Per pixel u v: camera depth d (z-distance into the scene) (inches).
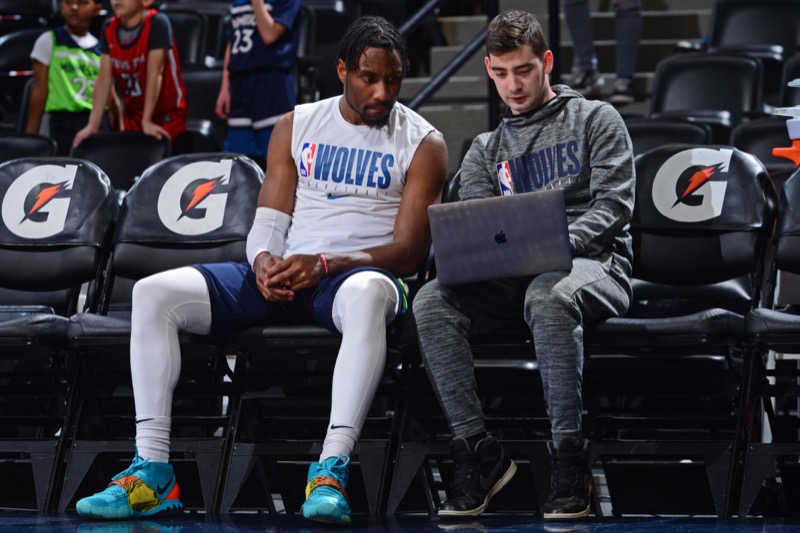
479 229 239.9
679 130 400.2
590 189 261.0
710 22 601.6
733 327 237.0
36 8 629.3
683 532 206.7
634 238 280.2
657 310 291.0
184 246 294.5
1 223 301.6
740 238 272.1
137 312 247.8
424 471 279.0
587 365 271.3
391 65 259.1
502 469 241.8
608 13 663.8
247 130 469.4
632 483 272.7
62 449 264.7
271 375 272.8
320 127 272.8
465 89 605.3
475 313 246.8
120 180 432.1
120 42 446.9
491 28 265.6
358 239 265.4
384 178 267.1
